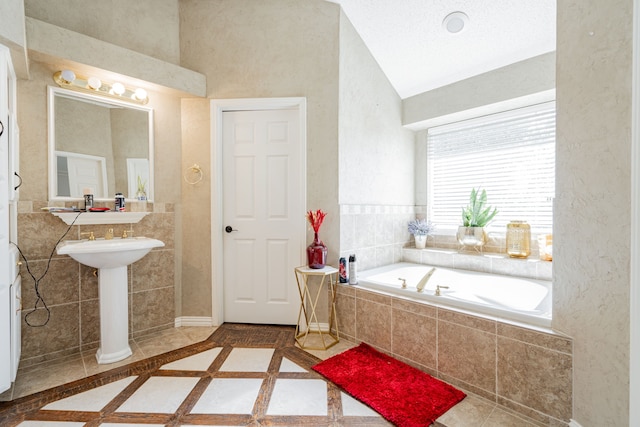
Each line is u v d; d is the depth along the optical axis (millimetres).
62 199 2000
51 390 1625
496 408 1472
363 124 2678
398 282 2510
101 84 2139
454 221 3117
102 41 2012
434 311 1735
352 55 2549
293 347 2141
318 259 2209
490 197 2863
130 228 2281
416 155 3359
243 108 2510
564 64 1316
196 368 1860
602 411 1149
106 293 1939
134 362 1936
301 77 2436
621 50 1080
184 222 2516
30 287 1890
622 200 1084
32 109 1907
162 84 2258
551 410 1328
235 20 2473
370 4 2357
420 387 1619
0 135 1437
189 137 2502
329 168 2420
